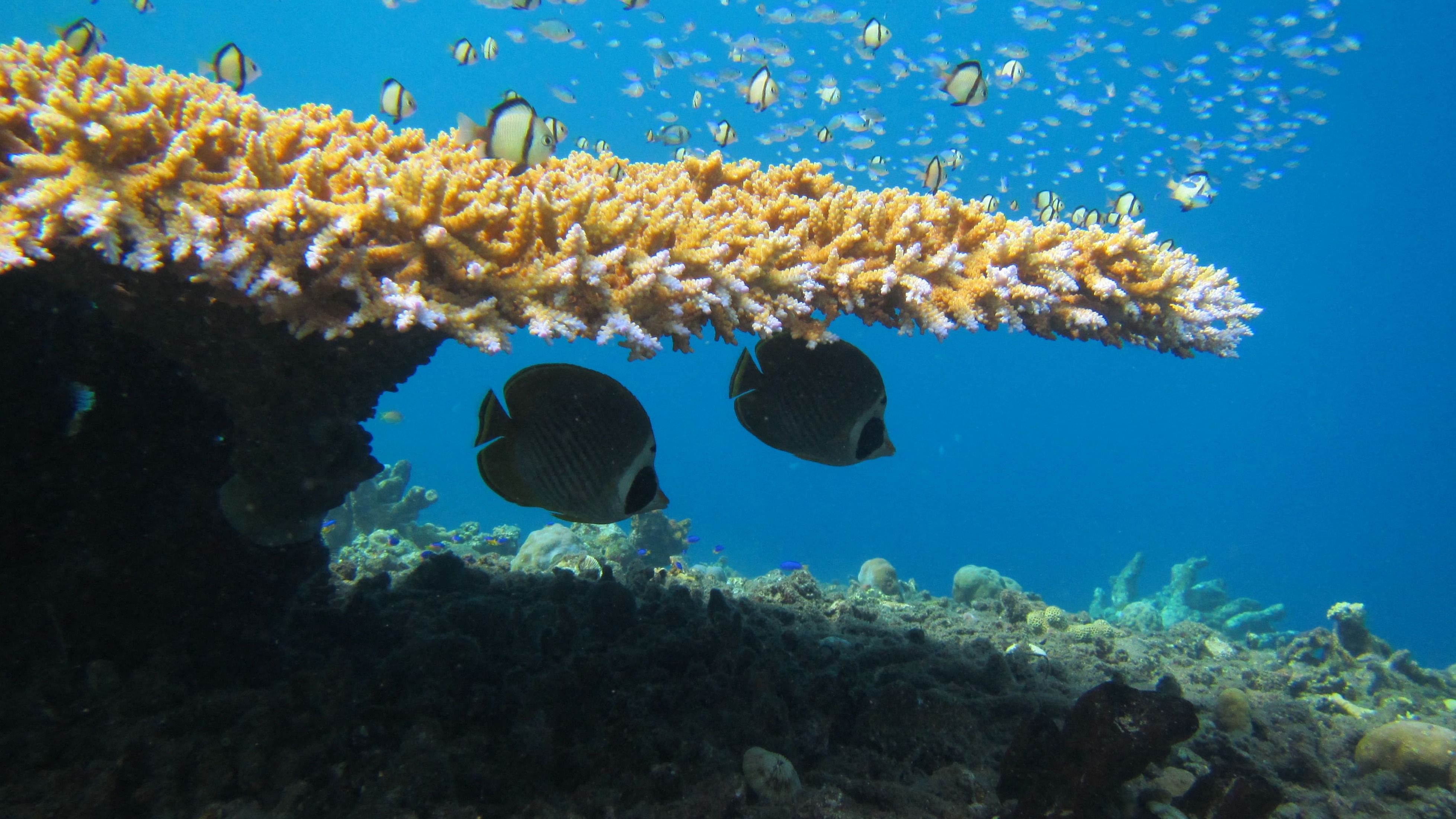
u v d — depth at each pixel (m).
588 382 2.24
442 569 5.26
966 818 3.04
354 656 3.90
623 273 2.76
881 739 3.68
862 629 5.60
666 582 6.81
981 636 6.28
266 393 3.19
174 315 2.81
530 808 2.95
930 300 3.28
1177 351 4.18
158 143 2.38
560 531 9.19
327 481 3.56
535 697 3.45
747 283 2.98
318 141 3.55
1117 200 8.85
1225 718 4.73
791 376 2.72
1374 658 7.45
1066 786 2.76
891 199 4.04
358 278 2.34
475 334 2.38
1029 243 3.47
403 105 5.93
